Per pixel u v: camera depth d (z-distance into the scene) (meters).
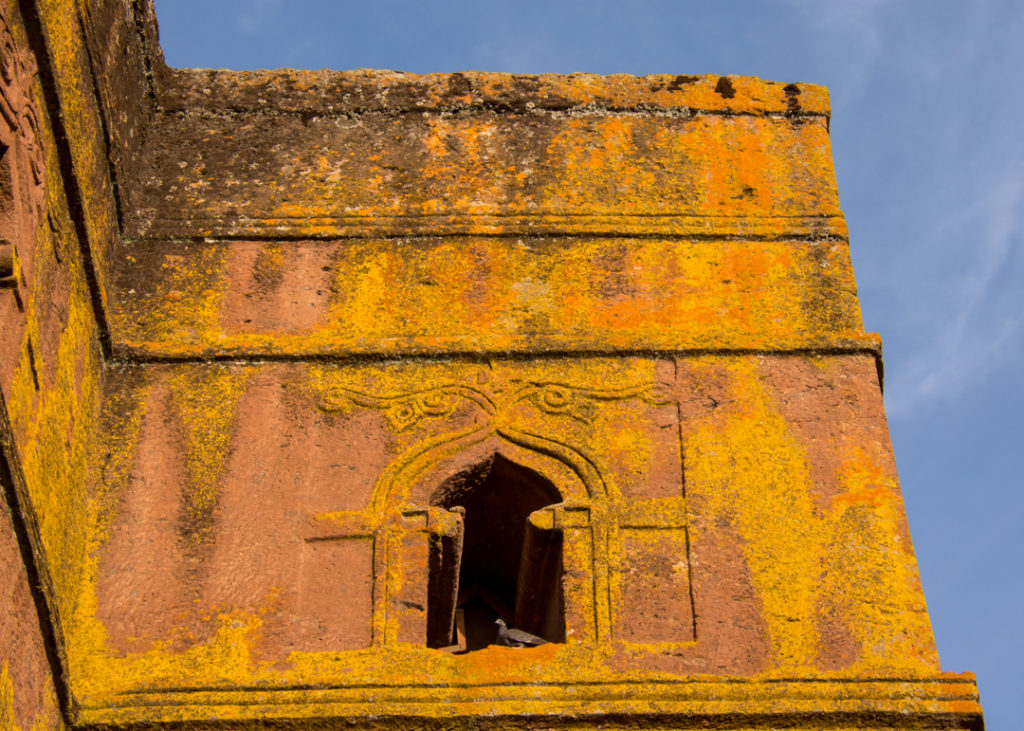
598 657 16.78
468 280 20.25
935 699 16.38
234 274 20.25
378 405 18.97
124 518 17.95
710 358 19.41
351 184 21.25
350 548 17.80
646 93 22.27
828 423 18.84
